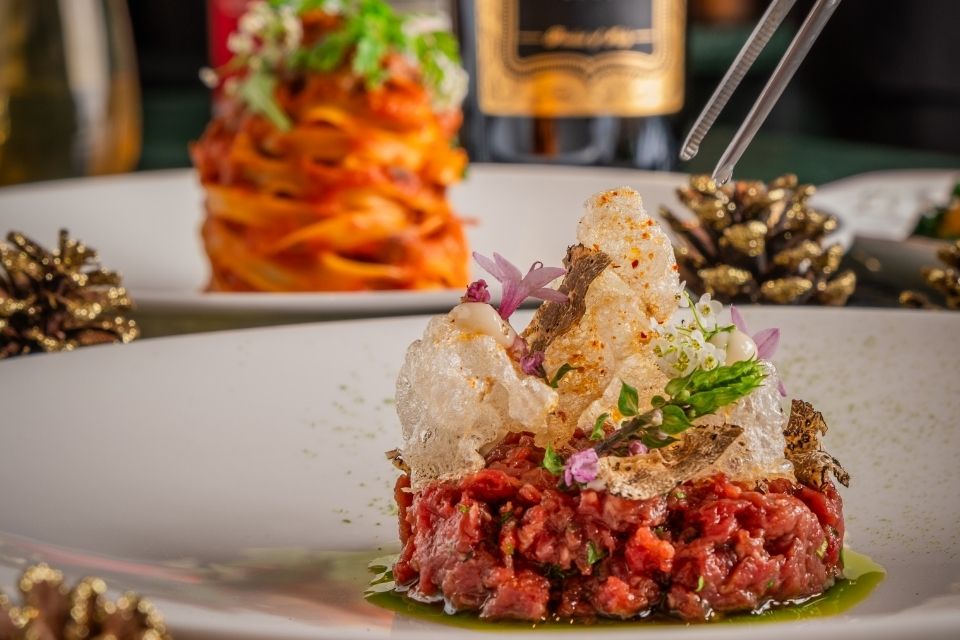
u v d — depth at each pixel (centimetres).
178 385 48
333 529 45
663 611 42
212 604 41
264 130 62
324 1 62
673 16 72
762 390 43
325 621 41
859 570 44
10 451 46
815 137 96
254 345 49
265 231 61
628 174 69
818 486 44
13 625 31
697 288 55
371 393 49
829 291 55
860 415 48
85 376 48
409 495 45
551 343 44
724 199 55
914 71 104
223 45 86
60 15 76
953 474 46
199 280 67
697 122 43
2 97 76
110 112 77
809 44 43
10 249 52
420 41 63
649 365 43
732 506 42
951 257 55
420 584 43
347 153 61
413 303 54
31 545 43
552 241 68
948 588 43
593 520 42
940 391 48
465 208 68
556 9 71
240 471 47
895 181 74
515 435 44
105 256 67
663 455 42
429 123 63
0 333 52
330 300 54
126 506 45
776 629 35
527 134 73
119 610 31
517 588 42
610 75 72
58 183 70
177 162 88
